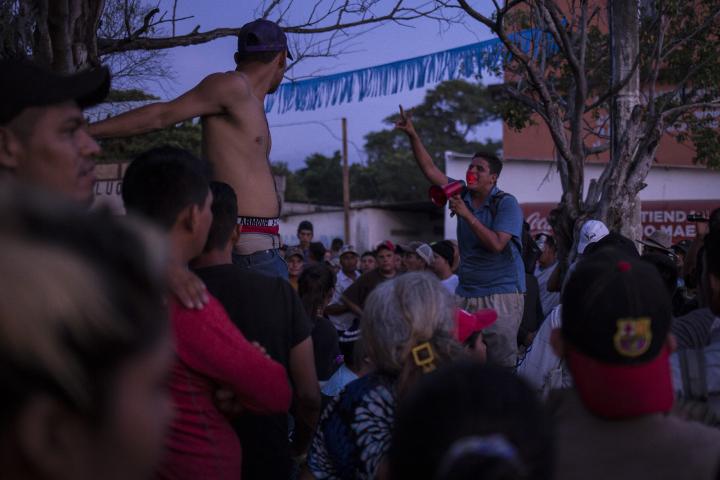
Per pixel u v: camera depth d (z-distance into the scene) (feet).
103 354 2.49
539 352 10.62
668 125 22.62
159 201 7.50
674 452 5.05
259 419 8.98
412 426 3.88
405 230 100.37
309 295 15.65
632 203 21.24
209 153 10.96
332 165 183.52
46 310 2.32
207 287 8.74
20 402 2.37
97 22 12.09
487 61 25.22
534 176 66.39
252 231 10.98
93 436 2.56
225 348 7.29
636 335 5.03
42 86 6.55
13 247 2.36
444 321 7.22
